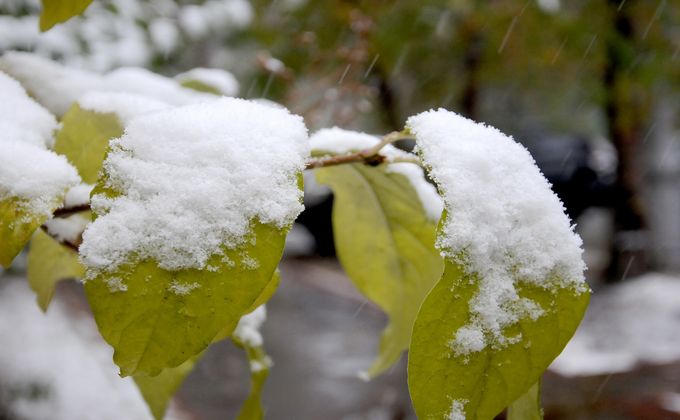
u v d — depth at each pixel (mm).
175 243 251
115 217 254
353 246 394
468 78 2217
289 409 1881
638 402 1629
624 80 2172
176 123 271
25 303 1769
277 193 260
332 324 2908
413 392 251
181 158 264
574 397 1680
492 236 263
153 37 969
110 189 260
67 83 382
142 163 263
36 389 1235
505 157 279
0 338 1493
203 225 253
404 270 393
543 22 1984
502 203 269
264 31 1738
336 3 1730
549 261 266
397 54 1942
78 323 1828
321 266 4141
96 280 248
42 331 1604
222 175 261
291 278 3811
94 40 867
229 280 250
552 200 276
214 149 265
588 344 2178
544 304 262
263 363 360
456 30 2086
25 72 377
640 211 3086
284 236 255
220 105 283
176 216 254
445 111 292
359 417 1805
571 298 265
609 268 3141
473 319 256
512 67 2217
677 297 2645
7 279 1672
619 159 3057
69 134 338
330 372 2225
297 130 279
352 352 2482
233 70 1741
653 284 2855
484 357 255
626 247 3082
